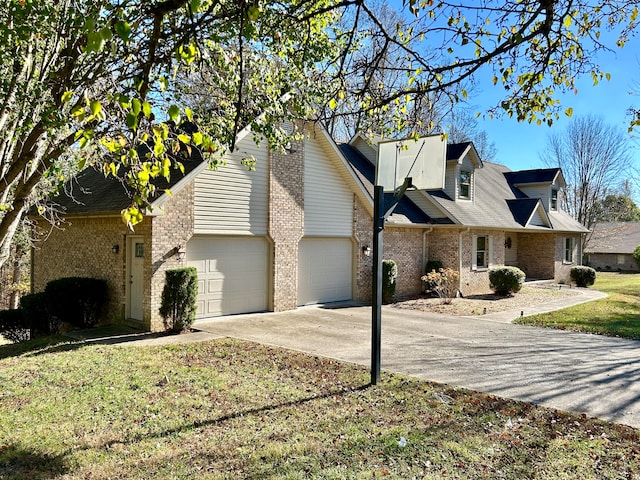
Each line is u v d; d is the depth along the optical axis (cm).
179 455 450
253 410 570
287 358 833
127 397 610
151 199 1052
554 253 2531
